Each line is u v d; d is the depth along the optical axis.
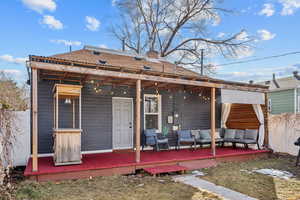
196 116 10.03
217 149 8.98
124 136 8.38
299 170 6.41
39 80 6.91
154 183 5.06
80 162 5.73
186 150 8.60
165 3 17.77
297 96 15.45
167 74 6.52
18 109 6.71
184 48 17.92
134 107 8.64
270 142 9.77
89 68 5.46
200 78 7.18
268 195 4.32
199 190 4.59
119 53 10.36
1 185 4.14
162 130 9.12
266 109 9.17
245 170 6.41
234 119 10.47
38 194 4.04
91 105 7.71
